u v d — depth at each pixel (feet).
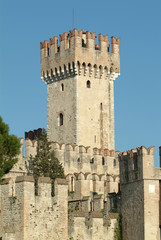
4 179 293.84
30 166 361.10
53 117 437.17
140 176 307.37
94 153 399.24
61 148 388.78
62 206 292.61
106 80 437.99
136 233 307.78
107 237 312.29
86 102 427.33
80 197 368.48
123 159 321.73
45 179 289.74
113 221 316.60
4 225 287.28
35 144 372.99
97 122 429.79
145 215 302.86
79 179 370.73
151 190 305.32
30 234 281.13
